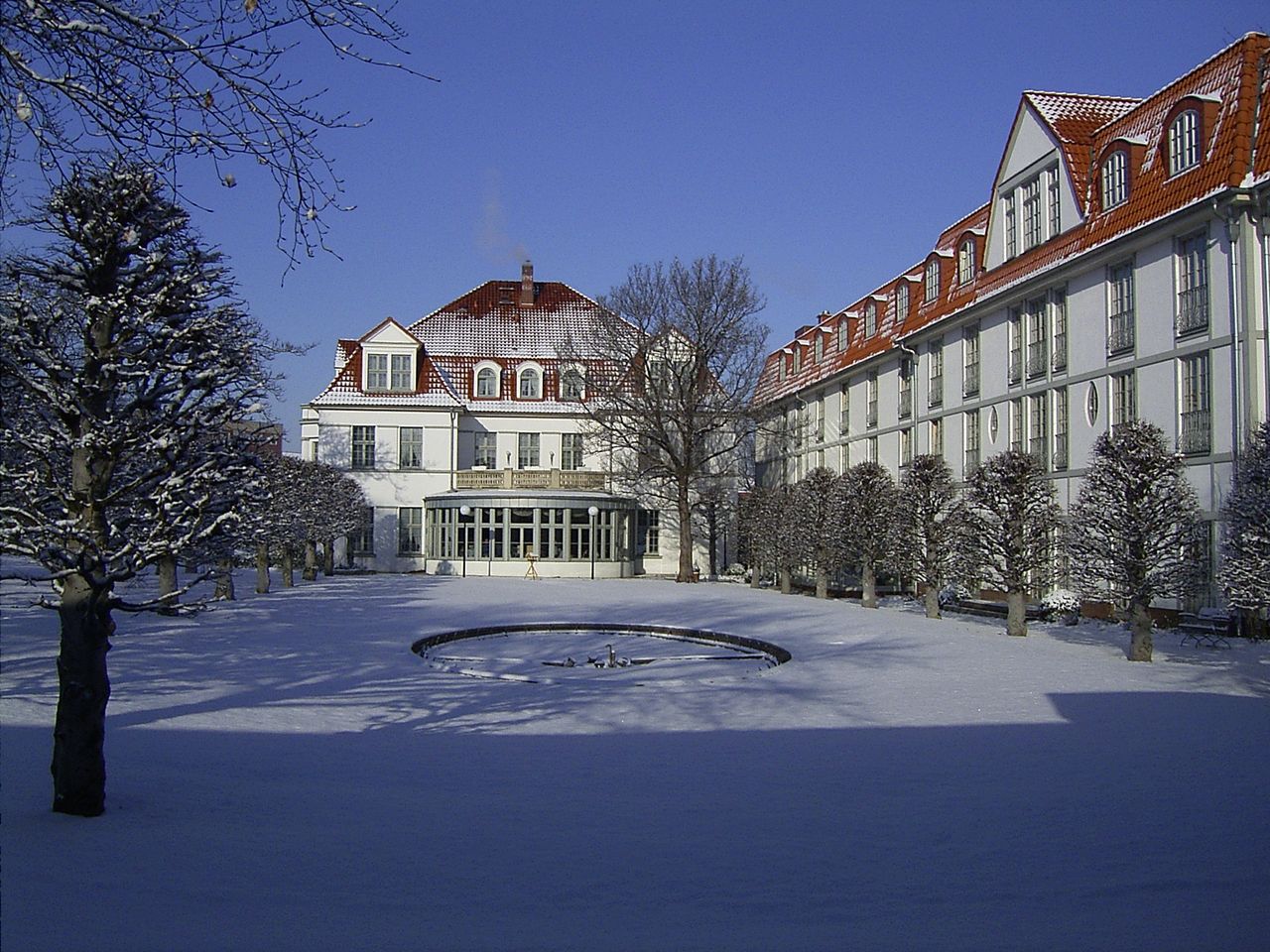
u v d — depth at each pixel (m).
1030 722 11.81
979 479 23.38
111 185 8.42
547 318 56.75
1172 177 23.09
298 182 6.54
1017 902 5.86
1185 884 6.22
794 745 10.49
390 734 10.94
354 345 54.25
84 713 7.29
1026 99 29.31
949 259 35.12
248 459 8.60
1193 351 22.14
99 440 7.88
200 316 8.63
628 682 15.09
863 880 6.24
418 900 5.72
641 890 6.00
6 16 5.61
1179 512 17.88
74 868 6.05
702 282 45.88
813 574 42.62
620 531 48.56
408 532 49.88
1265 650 18.78
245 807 7.66
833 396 45.94
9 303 7.88
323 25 6.00
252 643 18.70
